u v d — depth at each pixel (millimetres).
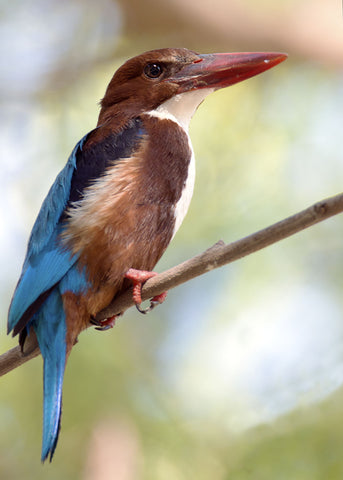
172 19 14164
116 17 14273
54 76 13898
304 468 9828
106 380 10945
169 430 10648
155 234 8406
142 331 11711
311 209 6562
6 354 8125
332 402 10195
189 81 9445
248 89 12828
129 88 9523
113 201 8203
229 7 14188
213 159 12117
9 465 10898
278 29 14039
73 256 8125
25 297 8086
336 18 14070
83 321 8258
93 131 8961
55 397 7754
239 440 10453
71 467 10781
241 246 7016
